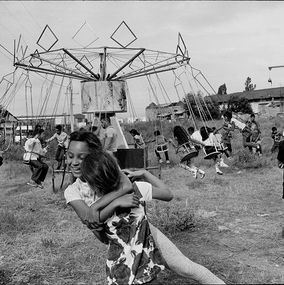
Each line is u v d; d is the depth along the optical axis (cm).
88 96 914
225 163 1330
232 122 1525
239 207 736
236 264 456
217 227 609
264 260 470
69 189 287
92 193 284
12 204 870
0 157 984
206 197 841
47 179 1220
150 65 905
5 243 578
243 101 4884
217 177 1100
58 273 462
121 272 259
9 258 516
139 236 265
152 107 1124
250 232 582
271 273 427
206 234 576
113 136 891
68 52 841
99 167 262
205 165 1334
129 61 896
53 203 857
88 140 294
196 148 1071
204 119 962
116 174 265
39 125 1011
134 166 912
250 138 1470
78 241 575
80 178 293
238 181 1029
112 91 911
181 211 689
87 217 266
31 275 458
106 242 285
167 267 285
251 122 1500
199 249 513
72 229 640
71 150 293
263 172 1154
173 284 381
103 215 261
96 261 490
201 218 661
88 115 983
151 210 719
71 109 912
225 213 696
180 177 1132
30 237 608
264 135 2397
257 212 699
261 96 5644
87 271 462
